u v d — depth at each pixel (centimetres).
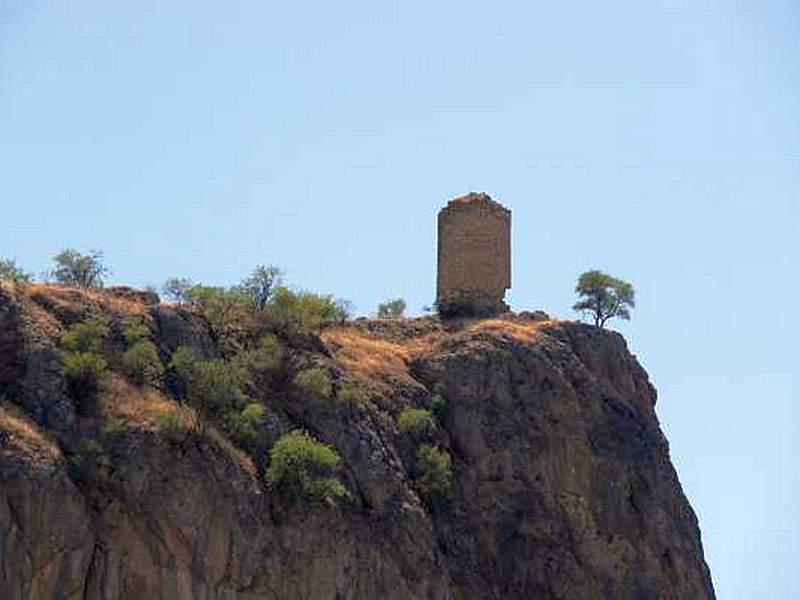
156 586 18538
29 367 19262
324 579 19350
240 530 19000
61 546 18138
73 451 18750
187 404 19900
